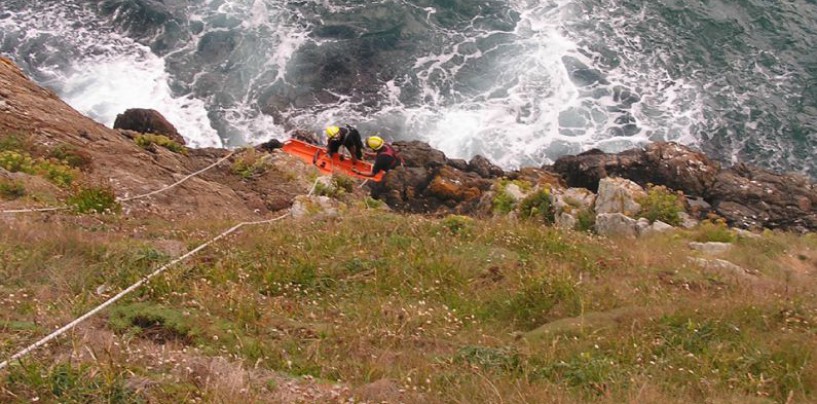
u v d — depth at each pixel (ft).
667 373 24.23
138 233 37.27
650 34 84.89
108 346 20.84
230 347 23.71
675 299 31.63
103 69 76.64
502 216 49.80
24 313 24.63
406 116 74.08
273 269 31.94
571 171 64.18
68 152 50.67
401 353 24.43
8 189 42.32
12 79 58.44
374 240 37.32
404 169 63.72
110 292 27.61
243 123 72.54
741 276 36.58
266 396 19.51
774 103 78.28
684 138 74.43
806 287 35.88
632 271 36.09
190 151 62.69
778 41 85.10
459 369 23.13
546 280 31.32
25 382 18.40
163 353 21.12
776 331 28.22
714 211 59.98
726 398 22.53
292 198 56.70
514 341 26.96
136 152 56.29
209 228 39.22
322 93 75.72
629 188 49.67
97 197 41.68
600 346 26.30
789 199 61.05
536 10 86.89
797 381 23.89
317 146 64.59
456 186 62.28
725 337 27.14
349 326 26.63
